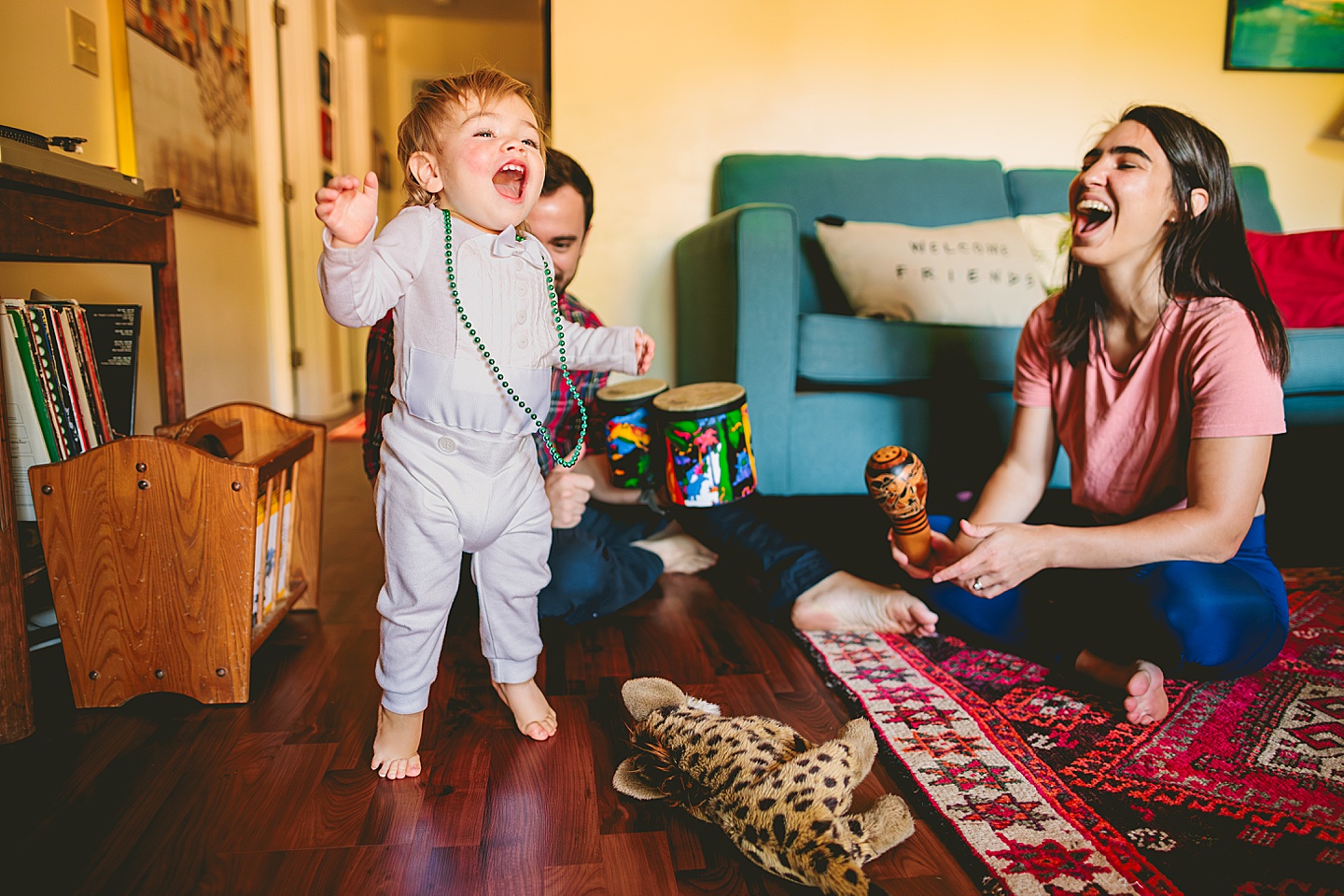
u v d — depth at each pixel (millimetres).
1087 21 2811
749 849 821
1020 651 1285
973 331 2027
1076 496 1350
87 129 2027
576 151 2709
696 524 1589
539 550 1060
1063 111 2846
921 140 2811
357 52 5352
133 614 1146
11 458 1180
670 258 2775
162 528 1132
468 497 964
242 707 1165
